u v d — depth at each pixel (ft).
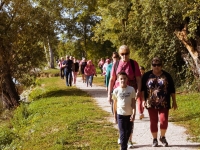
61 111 48.06
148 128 35.09
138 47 80.28
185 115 40.24
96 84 92.12
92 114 43.86
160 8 58.95
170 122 37.35
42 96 73.46
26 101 78.89
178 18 56.80
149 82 26.78
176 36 61.31
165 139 27.61
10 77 77.66
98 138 31.07
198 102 48.32
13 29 73.92
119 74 24.73
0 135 41.65
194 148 26.81
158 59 26.71
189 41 56.80
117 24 99.76
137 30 77.20
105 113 44.91
